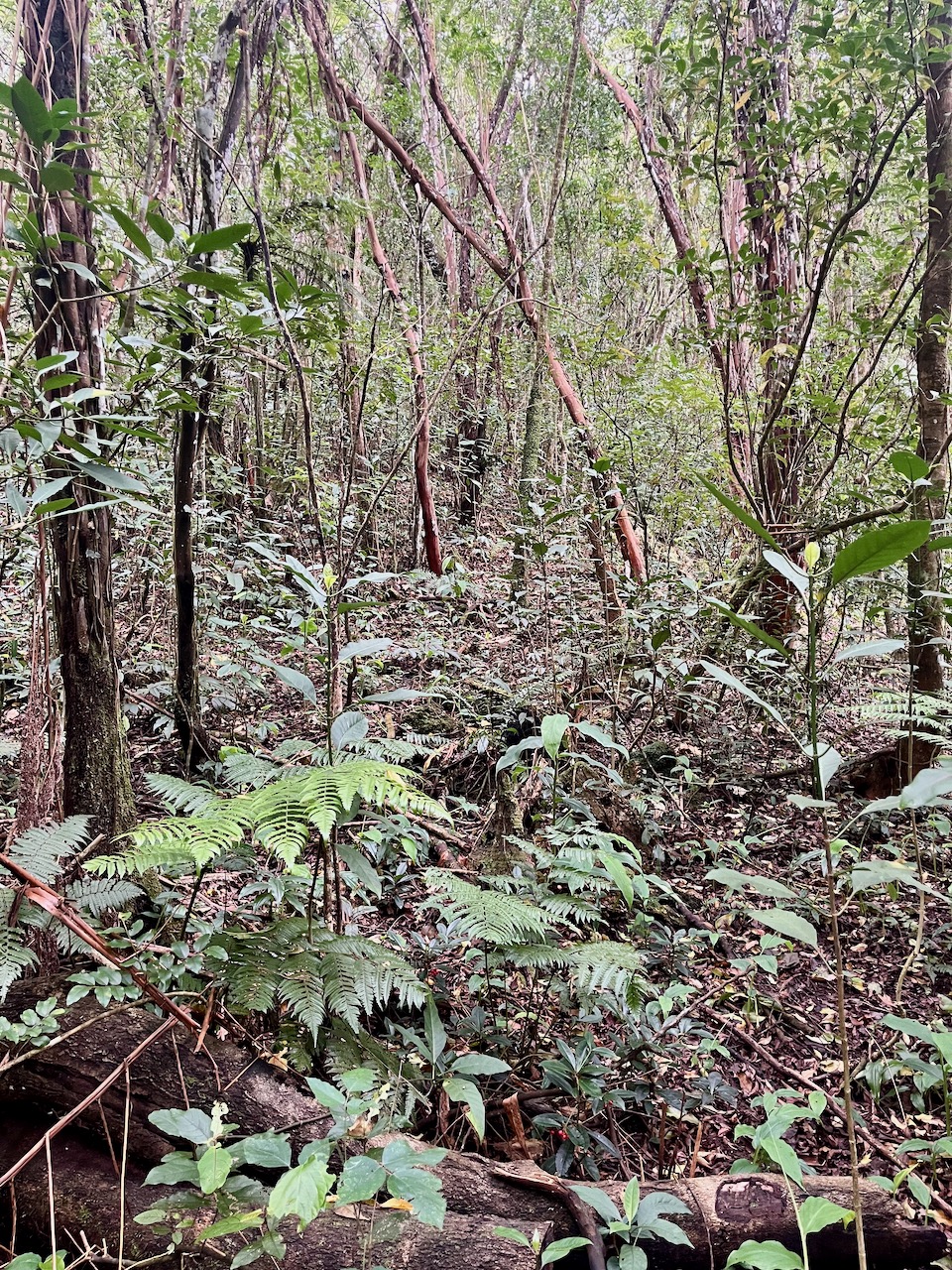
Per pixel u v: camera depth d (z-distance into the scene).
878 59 4.04
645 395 6.37
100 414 2.04
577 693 4.41
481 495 8.39
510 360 8.55
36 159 1.96
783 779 4.62
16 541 2.44
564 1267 1.70
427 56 6.08
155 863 1.56
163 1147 1.65
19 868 1.49
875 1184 1.89
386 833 2.49
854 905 3.50
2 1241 1.60
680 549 6.93
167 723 3.69
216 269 2.81
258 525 5.94
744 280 5.66
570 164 10.12
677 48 5.15
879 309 5.38
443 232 9.55
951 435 4.25
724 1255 1.74
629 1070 2.31
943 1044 1.88
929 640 4.04
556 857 2.27
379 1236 1.49
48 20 2.05
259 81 4.54
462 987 2.52
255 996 1.68
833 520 5.12
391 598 6.32
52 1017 1.60
